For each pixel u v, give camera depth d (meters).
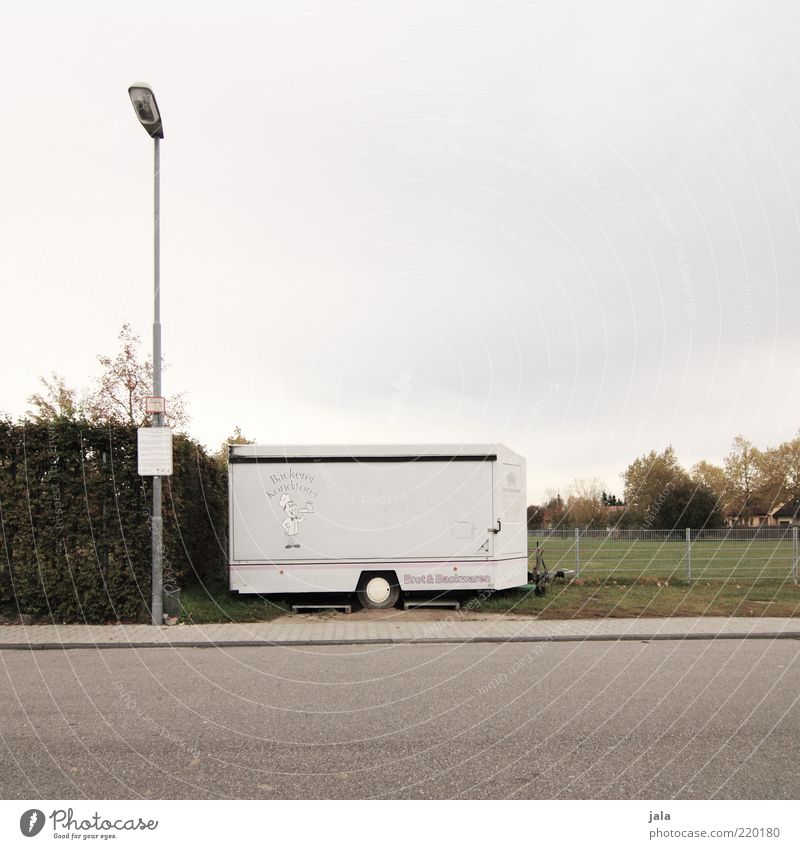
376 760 5.21
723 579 17.08
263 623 11.95
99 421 12.90
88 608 11.80
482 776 4.92
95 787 4.73
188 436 14.48
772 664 8.70
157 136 12.10
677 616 12.68
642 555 17.72
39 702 6.89
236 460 13.12
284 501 13.12
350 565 13.12
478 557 13.22
